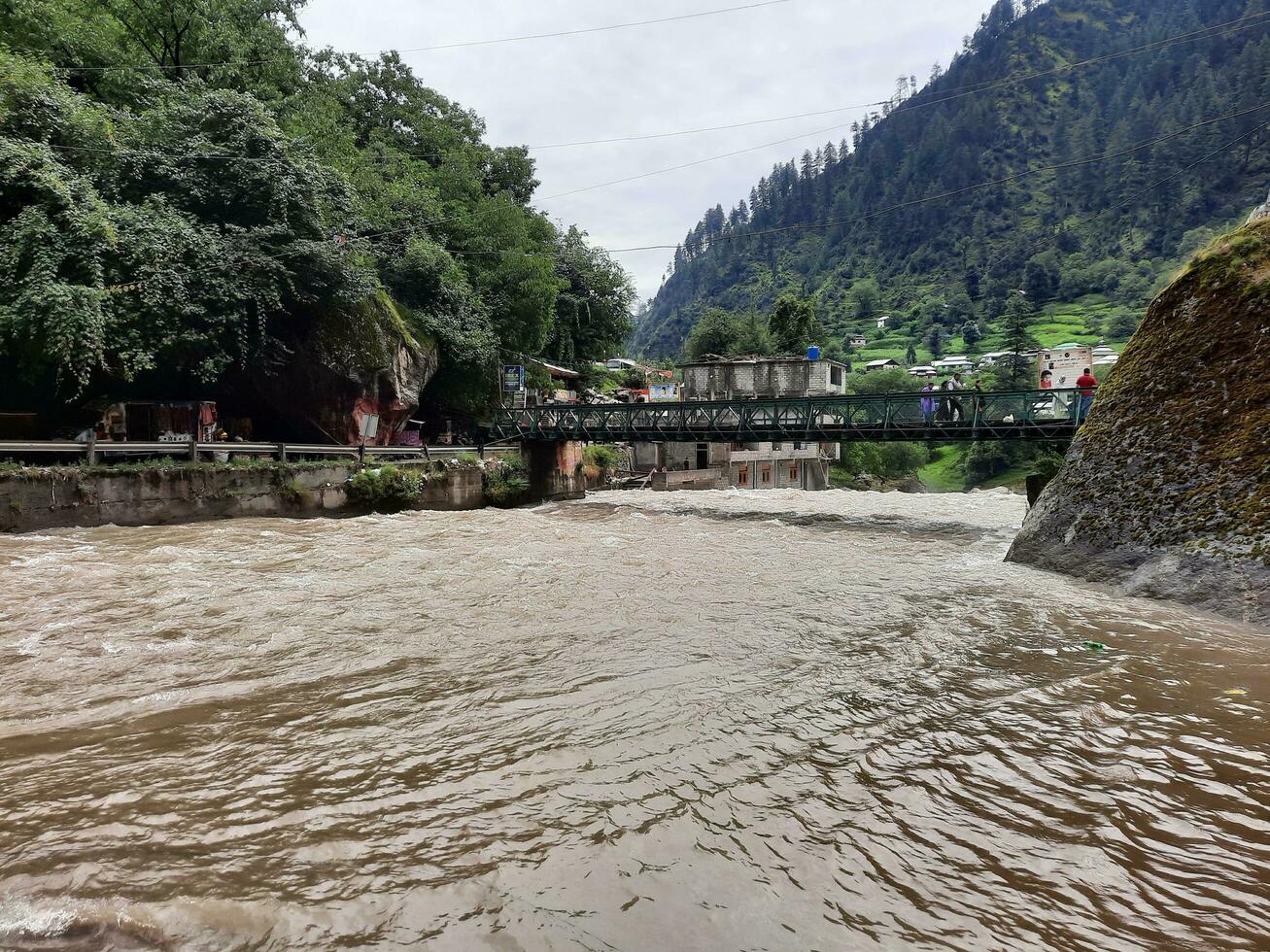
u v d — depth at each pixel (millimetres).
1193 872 2928
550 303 33062
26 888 2719
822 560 11711
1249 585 7500
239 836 3154
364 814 3361
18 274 14328
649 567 10570
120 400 17375
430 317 25062
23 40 19078
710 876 2848
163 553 10906
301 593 8367
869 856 3016
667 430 23547
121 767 3867
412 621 7137
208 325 17094
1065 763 3955
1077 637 6652
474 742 4211
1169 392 9930
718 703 4848
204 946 2416
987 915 2641
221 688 5156
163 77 21078
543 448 27141
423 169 32469
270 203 18500
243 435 20109
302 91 27953
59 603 7594
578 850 3027
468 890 2742
